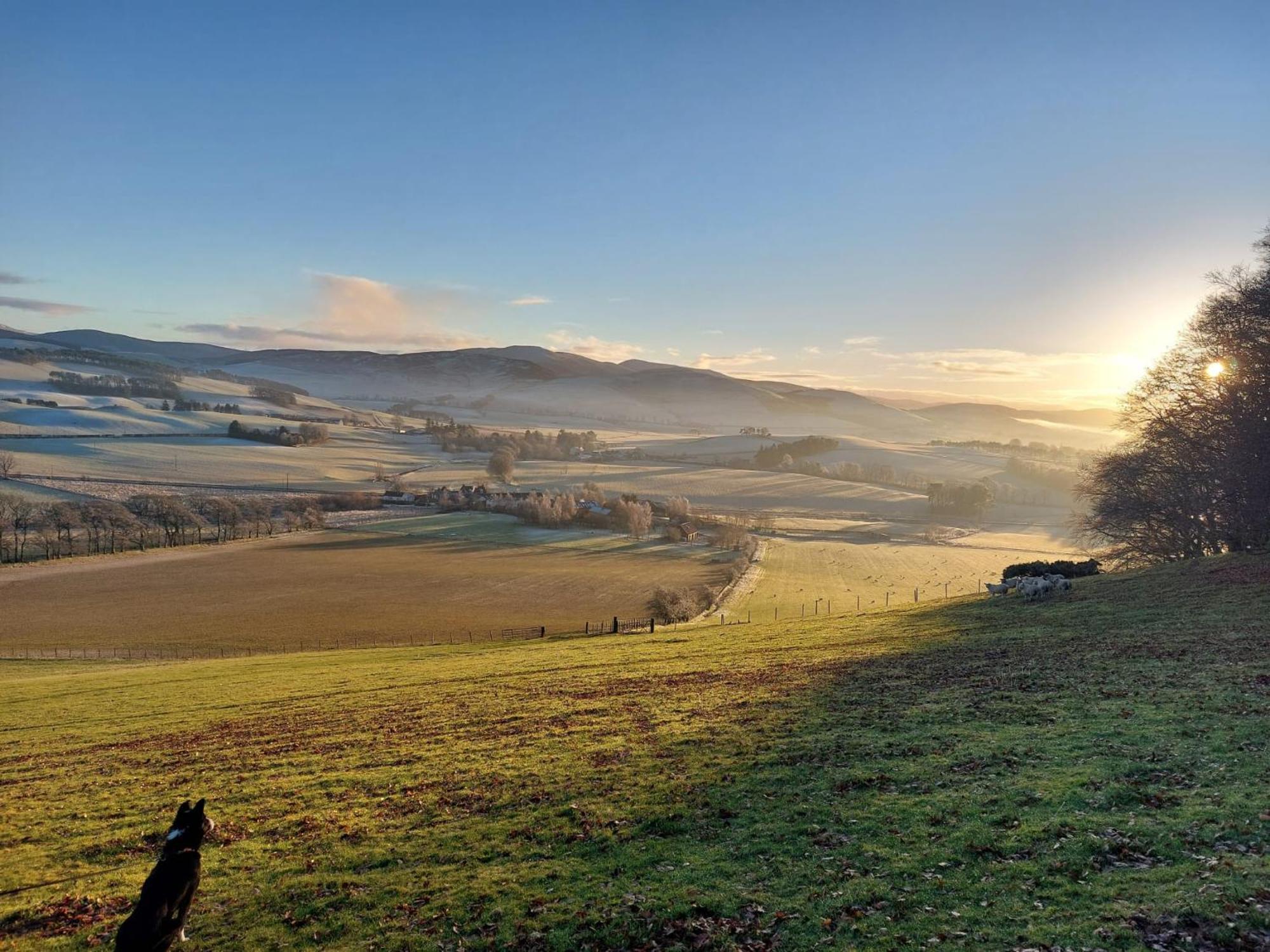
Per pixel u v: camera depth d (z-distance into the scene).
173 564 118.81
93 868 17.52
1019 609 44.47
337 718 31.56
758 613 91.88
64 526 125.06
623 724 25.69
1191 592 40.34
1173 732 19.14
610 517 161.62
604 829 16.69
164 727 32.94
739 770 19.58
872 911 12.34
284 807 20.33
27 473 168.38
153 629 82.62
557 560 129.12
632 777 19.89
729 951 11.74
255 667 53.41
